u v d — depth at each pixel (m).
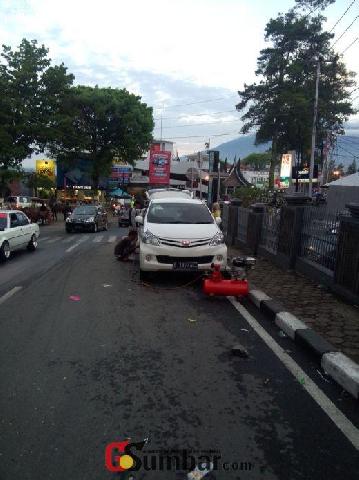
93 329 5.56
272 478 2.72
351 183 27.47
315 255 8.67
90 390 3.83
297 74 43.66
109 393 3.78
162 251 7.98
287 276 9.01
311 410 3.57
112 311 6.45
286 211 10.00
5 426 3.22
